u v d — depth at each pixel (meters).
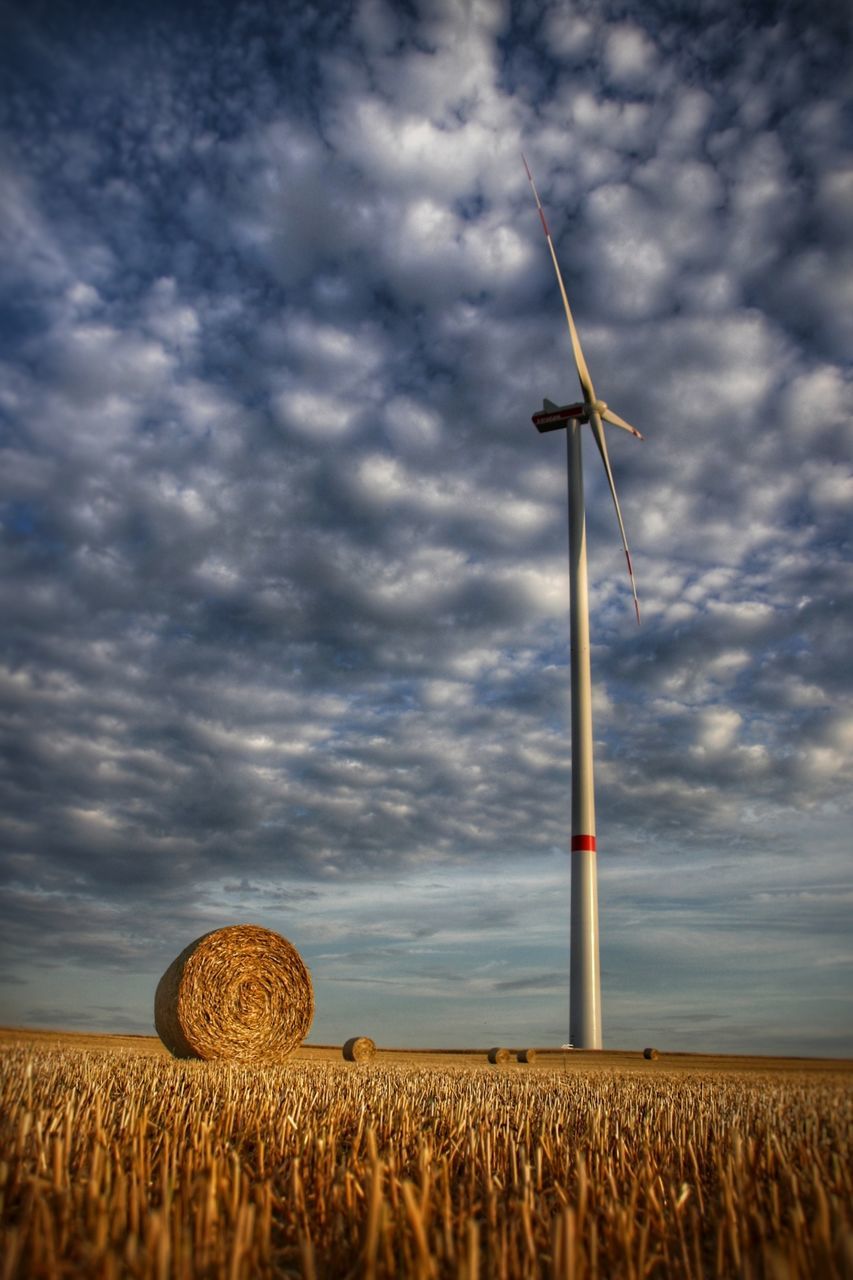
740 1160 5.05
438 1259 3.56
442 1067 19.45
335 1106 7.84
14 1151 5.00
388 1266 3.51
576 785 44.56
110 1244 3.56
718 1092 8.60
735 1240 3.83
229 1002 19.97
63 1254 3.57
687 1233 4.44
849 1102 6.66
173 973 20.20
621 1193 4.93
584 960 42.12
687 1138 6.40
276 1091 9.02
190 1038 19.27
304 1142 6.00
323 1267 3.83
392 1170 4.75
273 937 20.88
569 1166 5.61
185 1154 5.40
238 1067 14.16
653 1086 11.41
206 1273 3.24
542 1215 4.36
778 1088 7.60
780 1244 3.65
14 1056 10.21
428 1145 5.82
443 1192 4.63
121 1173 4.36
